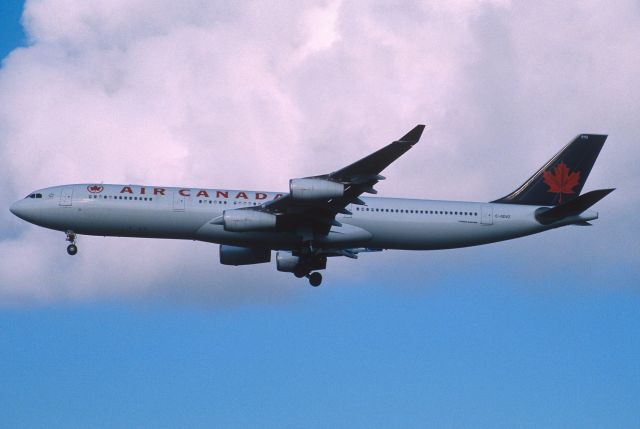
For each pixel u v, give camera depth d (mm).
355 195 197125
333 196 190875
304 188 190375
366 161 187125
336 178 192000
